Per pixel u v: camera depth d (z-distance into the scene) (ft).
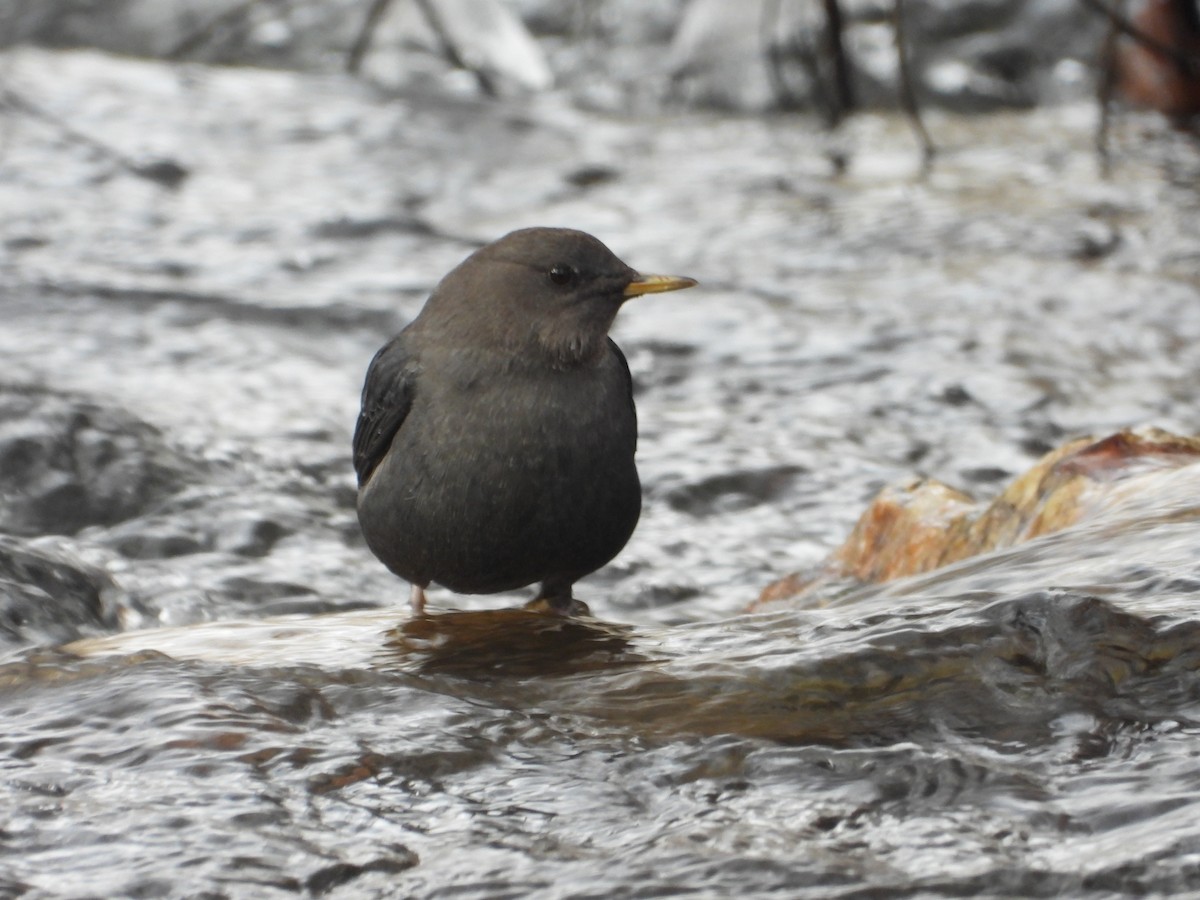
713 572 39.04
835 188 72.33
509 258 27.68
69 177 67.26
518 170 75.05
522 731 18.33
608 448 27.81
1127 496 26.68
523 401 27.35
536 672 20.92
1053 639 18.97
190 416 43.70
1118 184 71.00
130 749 17.69
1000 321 54.08
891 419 47.01
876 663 19.17
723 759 17.29
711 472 43.11
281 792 16.72
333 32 95.50
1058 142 79.20
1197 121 83.05
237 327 51.75
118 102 78.02
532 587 38.09
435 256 61.67
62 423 39.65
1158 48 75.77
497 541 27.86
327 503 40.65
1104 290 56.85
